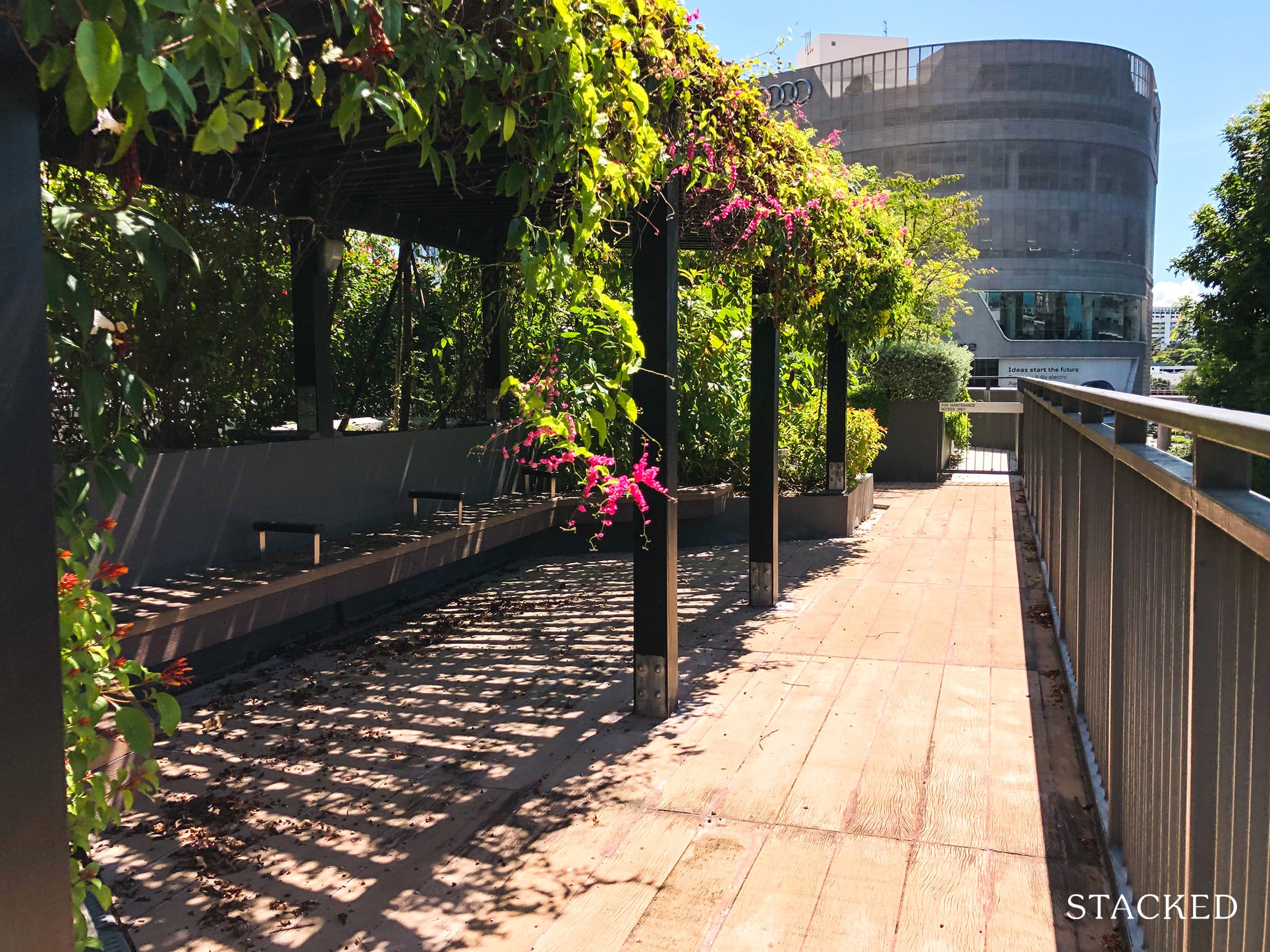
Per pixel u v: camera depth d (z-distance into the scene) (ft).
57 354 4.85
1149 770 6.29
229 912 7.55
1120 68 141.18
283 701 12.67
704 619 16.58
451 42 6.44
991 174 138.31
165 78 3.82
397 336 21.50
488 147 11.24
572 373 17.01
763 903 7.56
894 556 22.00
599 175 8.59
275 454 14.44
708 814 9.14
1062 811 9.05
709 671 13.67
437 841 8.71
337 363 21.31
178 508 12.57
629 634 15.97
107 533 5.71
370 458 16.90
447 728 11.61
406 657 14.71
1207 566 4.42
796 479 26.27
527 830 8.91
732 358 25.09
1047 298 140.56
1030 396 26.37
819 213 15.53
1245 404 55.31
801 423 26.91
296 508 14.94
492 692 12.98
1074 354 141.79
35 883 3.52
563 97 7.70
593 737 11.22
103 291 12.46
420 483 18.44
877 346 39.60
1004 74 136.26
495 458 21.31
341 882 8.01
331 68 6.18
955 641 14.94
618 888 7.84
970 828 8.73
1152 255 167.94
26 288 3.43
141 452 5.66
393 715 12.09
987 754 10.47
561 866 8.21
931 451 35.60
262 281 16.24
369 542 15.24
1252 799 3.57
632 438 11.87
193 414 15.17
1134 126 145.18
